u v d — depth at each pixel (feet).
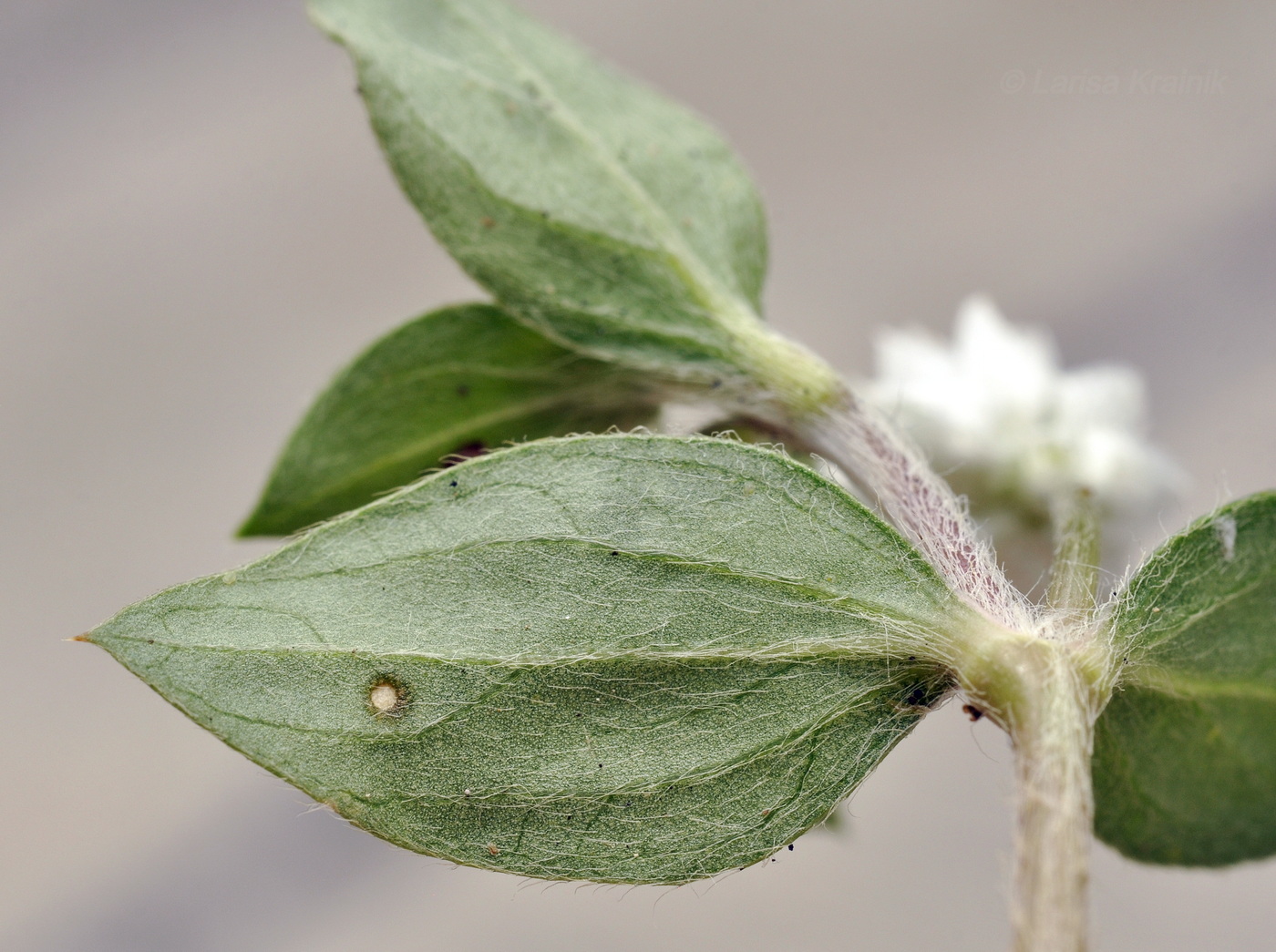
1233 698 0.33
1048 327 0.66
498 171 0.35
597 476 0.31
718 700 0.31
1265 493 0.32
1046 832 0.30
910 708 0.31
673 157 0.36
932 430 0.38
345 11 0.35
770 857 0.31
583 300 0.35
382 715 0.30
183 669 0.30
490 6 0.36
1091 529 0.36
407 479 0.35
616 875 0.31
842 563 0.31
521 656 0.31
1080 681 0.31
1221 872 0.34
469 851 0.31
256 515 0.35
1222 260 0.65
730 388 0.35
